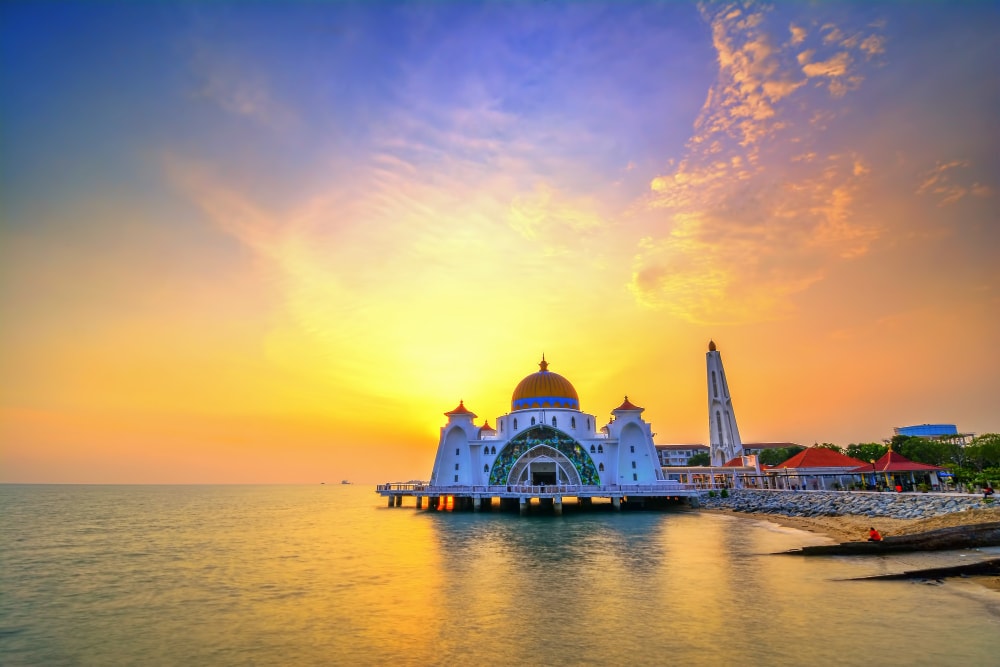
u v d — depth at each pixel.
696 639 17.36
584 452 72.94
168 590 26.98
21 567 34.69
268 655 17.33
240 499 161.12
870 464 66.56
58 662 17.27
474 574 28.67
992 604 20.39
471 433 79.56
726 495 73.25
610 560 31.88
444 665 15.94
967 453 77.19
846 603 20.86
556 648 16.98
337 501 142.00
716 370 102.06
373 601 23.64
